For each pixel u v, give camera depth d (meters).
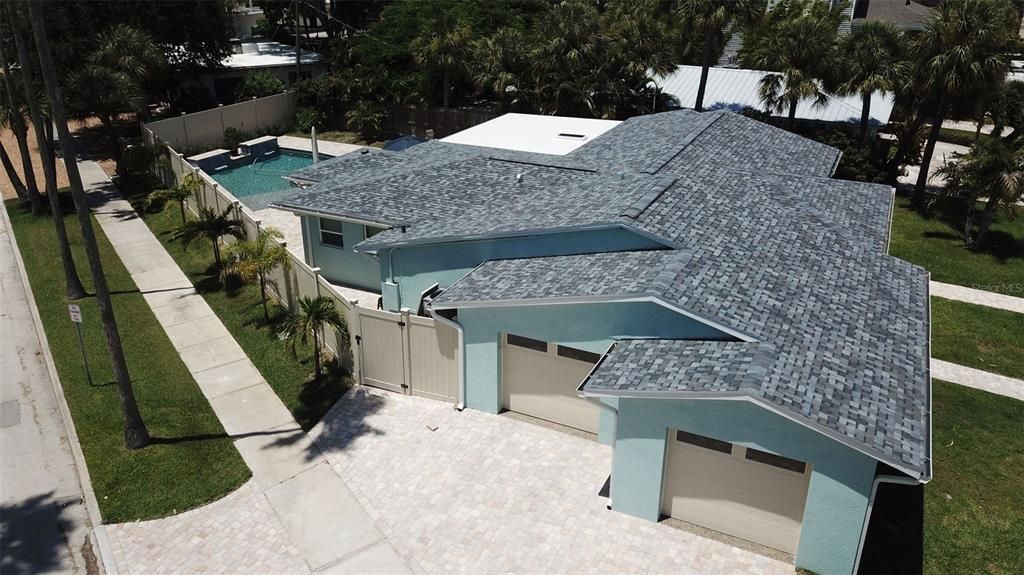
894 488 14.09
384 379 16.92
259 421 15.81
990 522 13.20
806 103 38.53
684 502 12.88
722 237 15.41
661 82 43.47
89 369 17.67
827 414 10.41
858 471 10.74
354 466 14.39
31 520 13.09
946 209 31.39
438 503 13.41
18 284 23.06
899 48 32.75
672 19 41.88
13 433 15.48
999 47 28.02
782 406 10.37
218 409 16.23
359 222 20.45
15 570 11.99
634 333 13.56
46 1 35.00
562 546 12.41
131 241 26.31
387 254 19.44
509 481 13.98
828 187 20.58
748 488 12.16
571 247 16.12
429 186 22.02
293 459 14.59
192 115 38.28
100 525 12.84
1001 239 28.20
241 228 23.30
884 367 11.75
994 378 18.56
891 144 38.44
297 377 17.50
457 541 12.52
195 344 19.05
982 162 26.25
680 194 17.36
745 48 49.56
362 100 43.19
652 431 12.29
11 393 16.98
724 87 42.53
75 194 12.83
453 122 41.47
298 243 26.16
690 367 11.81
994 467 14.83
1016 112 34.62
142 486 13.75
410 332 16.08
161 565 12.00
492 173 22.59
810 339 12.21
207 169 36.28
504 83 39.09
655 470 12.55
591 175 21.19
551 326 14.41
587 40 37.62
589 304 13.74
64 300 21.50
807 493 11.49
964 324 21.42
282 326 17.11
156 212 29.34
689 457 12.45
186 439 15.12
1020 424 16.44
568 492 13.70
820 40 34.16
